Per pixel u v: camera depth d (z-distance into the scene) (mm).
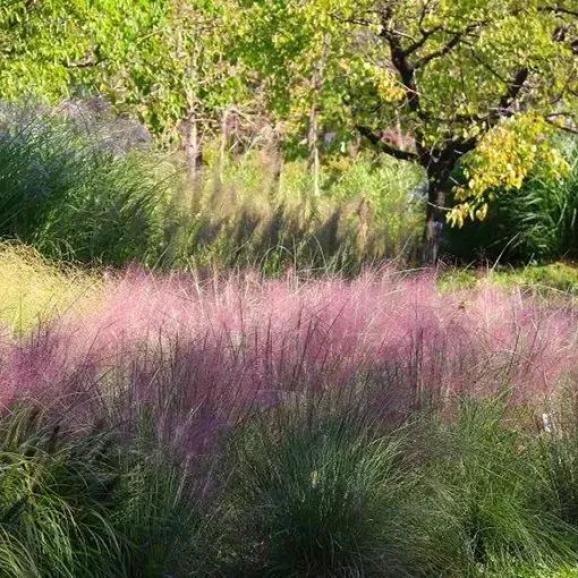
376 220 16531
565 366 9031
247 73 22203
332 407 7543
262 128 24281
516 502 7637
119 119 16609
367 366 8195
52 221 13125
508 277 18906
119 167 14562
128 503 6449
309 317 8930
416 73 17078
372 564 6852
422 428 7609
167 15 19406
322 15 16234
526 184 20906
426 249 16031
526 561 7473
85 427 6566
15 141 13516
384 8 16484
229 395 7359
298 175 22016
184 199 14336
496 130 16000
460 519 7414
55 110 14945
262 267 13609
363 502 6902
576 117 17734
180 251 13562
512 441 8086
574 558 7590
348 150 21172
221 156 19859
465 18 16078
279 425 7379
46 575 5969
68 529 6121
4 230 12891
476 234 21156
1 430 6359
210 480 6750
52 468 6277
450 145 17391
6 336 7754
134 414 6906
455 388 8344
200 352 7707
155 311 9109
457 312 9969
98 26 16875
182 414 6973
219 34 19734
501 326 9781
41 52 16531
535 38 15828
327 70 17234
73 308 9523
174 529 6441
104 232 13273
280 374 7773
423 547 7121
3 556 5777
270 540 6852
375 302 9820
